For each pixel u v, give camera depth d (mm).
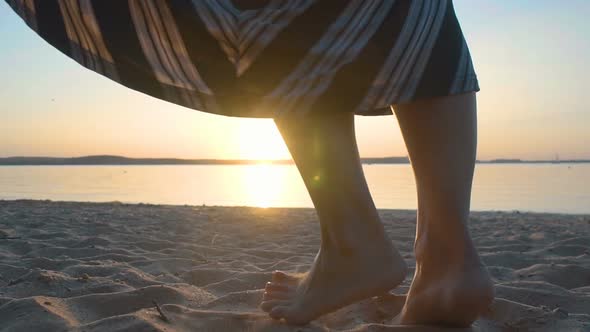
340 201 1230
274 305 1354
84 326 1272
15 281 1821
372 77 985
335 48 972
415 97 1004
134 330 1234
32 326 1309
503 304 1470
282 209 6164
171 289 1663
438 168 1091
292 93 1003
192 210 5977
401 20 981
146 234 3619
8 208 6047
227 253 2824
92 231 3711
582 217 5598
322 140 1194
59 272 2047
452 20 1065
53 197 11508
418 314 1205
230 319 1351
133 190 14891
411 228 3855
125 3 1004
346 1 963
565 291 1647
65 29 1052
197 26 982
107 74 1077
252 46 980
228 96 1037
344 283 1260
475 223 4645
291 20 972
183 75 1035
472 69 1079
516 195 12266
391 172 35000
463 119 1079
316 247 3010
